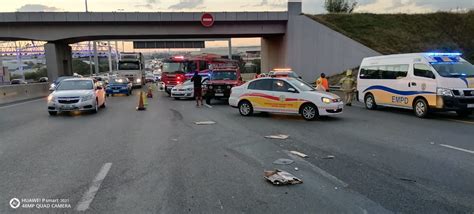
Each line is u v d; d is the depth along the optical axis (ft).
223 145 28.66
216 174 20.59
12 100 76.79
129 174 20.65
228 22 122.72
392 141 30.04
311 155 25.17
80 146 28.66
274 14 122.01
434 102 43.60
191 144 29.04
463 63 45.55
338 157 24.52
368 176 20.08
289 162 23.17
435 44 111.75
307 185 18.61
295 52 123.24
